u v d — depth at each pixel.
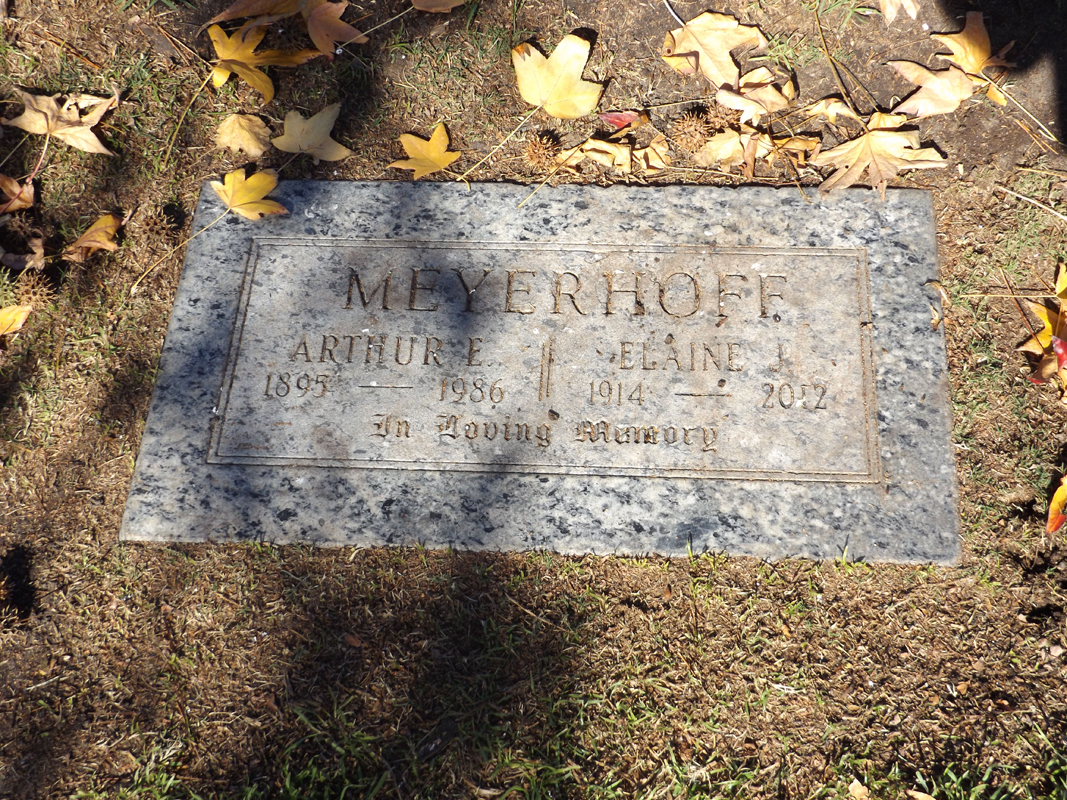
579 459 0.77
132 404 0.80
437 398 0.78
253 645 0.74
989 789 0.69
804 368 0.78
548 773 0.70
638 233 0.82
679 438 0.77
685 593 0.74
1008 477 0.76
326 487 0.77
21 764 0.71
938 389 0.77
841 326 0.79
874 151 0.83
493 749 0.71
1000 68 0.85
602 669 0.73
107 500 0.78
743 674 0.73
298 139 0.86
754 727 0.71
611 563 0.75
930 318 0.79
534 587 0.75
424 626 0.74
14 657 0.74
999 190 0.83
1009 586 0.74
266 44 0.89
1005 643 0.72
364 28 0.89
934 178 0.83
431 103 0.88
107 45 0.89
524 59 0.86
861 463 0.76
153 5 0.90
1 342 0.82
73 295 0.83
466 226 0.83
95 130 0.87
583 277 0.81
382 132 0.87
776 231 0.82
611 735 0.71
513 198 0.84
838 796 0.69
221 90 0.88
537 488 0.76
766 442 0.77
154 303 0.83
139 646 0.74
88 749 0.72
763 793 0.70
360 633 0.74
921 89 0.84
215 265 0.83
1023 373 0.78
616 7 0.89
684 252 0.82
